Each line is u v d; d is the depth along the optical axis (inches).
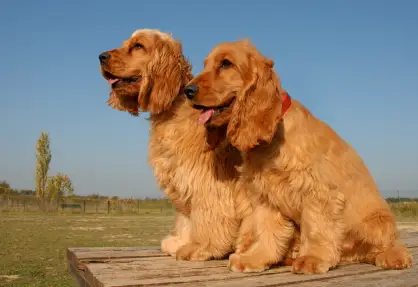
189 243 55.0
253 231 49.7
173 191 54.5
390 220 49.9
